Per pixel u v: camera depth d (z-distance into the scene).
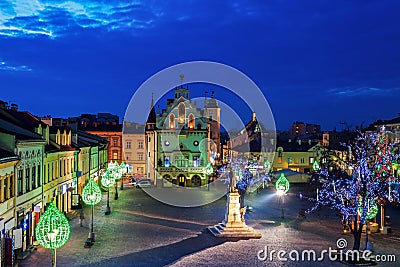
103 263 29.16
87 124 110.62
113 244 34.66
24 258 29.92
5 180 28.44
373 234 38.69
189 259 30.38
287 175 76.25
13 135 30.12
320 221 45.03
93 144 71.06
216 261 29.88
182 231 40.00
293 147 100.31
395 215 48.28
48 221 23.61
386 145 43.00
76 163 54.25
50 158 41.91
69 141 51.44
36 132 38.16
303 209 52.81
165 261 29.83
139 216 48.28
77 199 54.19
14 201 29.91
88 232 39.12
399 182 42.62
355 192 34.03
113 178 50.78
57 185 44.72
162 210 52.84
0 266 25.53
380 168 37.44
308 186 76.94
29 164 34.16
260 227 41.91
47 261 29.39
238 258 30.70
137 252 32.19
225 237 37.38
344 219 38.72
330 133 109.06
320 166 86.69
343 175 66.31
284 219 46.16
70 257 30.58
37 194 36.41
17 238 29.41
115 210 52.34
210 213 50.84
